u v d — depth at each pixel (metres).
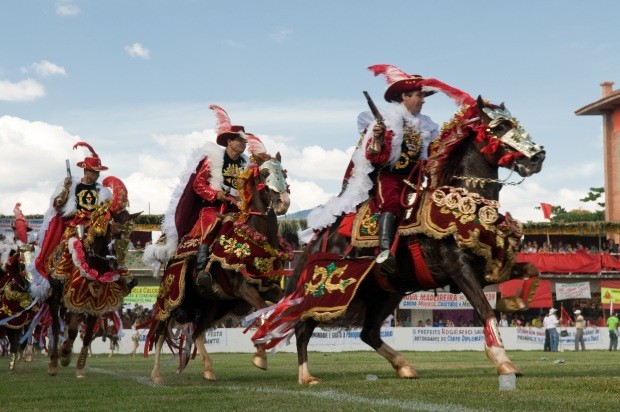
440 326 39.19
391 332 35.97
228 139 13.70
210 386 10.80
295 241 33.50
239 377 13.51
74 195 15.95
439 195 9.92
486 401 7.36
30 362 22.77
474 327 36.84
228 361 22.48
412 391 8.58
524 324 41.47
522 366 16.05
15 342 17.39
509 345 37.16
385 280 10.69
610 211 61.66
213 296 12.96
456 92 10.26
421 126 10.55
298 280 11.55
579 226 46.59
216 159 13.52
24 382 12.75
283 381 11.79
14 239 17.75
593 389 8.23
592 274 43.00
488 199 9.82
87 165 15.93
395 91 10.84
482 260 9.79
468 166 9.96
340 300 10.64
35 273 15.86
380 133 10.12
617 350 36.47
